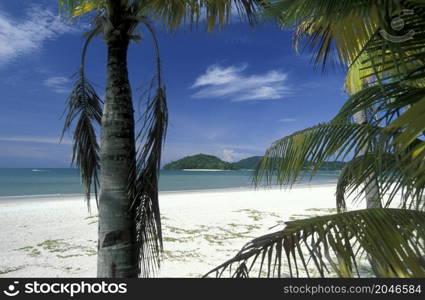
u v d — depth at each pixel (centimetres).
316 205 1494
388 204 175
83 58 312
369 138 177
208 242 780
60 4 271
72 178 5816
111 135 258
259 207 1425
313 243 135
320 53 243
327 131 198
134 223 257
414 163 139
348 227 141
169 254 666
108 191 255
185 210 1323
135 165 264
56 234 866
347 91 434
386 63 161
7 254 671
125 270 251
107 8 263
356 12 146
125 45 269
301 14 169
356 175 207
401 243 131
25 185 3706
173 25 326
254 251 143
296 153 206
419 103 122
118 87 263
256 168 238
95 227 957
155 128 256
